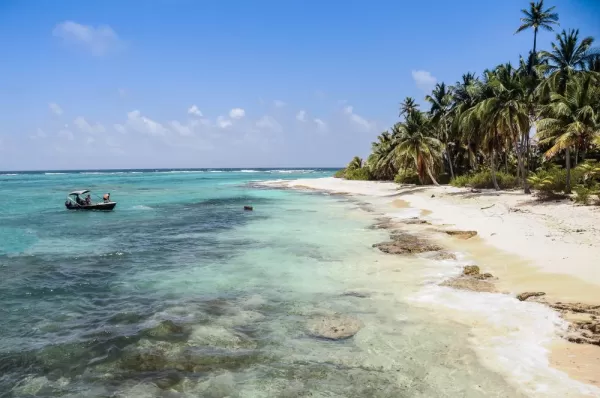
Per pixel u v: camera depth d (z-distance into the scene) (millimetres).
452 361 7828
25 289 13109
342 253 17594
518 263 14562
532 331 8875
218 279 14039
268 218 29750
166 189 67875
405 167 57969
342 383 7262
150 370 7895
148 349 8758
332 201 43656
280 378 7496
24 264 16344
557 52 35094
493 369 7418
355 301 11492
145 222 28125
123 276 14562
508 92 34688
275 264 15945
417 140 51406
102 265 16141
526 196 32156
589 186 29094
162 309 11172
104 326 10031
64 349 8805
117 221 28656
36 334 9625
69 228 25547
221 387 7242
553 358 7664
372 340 8906
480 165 54500
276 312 10812
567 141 26438
